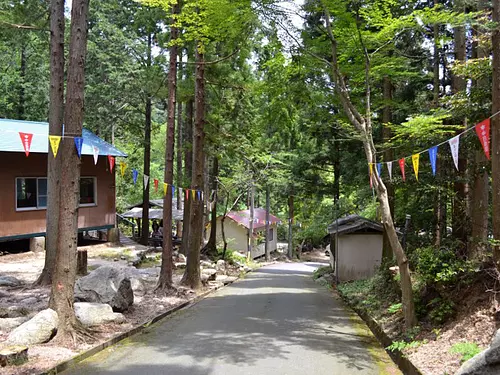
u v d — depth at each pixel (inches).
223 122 683.4
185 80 636.1
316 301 494.6
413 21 304.0
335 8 315.9
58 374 217.0
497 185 247.8
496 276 235.5
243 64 667.4
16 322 275.6
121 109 952.3
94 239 846.5
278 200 1549.0
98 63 920.3
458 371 175.6
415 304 298.4
